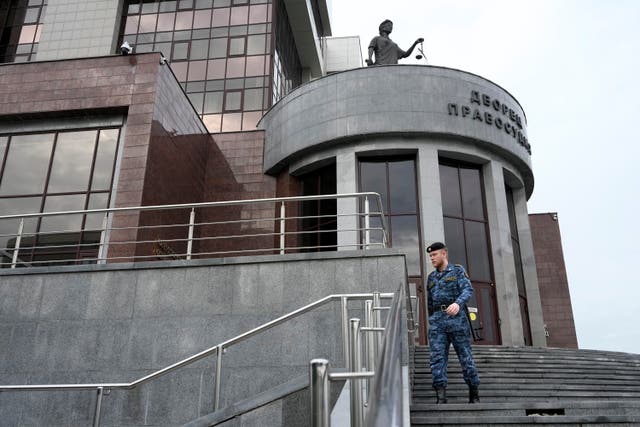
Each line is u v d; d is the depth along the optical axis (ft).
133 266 30.71
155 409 27.04
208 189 62.34
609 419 15.94
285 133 61.77
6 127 51.49
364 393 13.57
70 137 50.47
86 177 48.60
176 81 55.01
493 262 56.54
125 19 83.97
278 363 27.02
